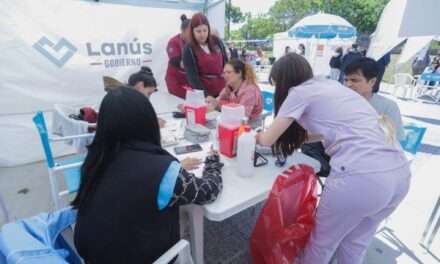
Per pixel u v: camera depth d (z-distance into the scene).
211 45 2.16
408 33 1.05
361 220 1.04
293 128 1.18
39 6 2.29
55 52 2.46
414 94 6.12
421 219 1.87
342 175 0.97
